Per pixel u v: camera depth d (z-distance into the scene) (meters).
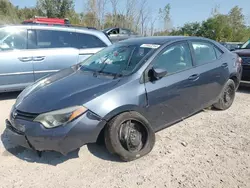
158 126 3.52
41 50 5.59
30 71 5.49
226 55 4.82
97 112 2.85
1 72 5.21
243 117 4.65
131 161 3.11
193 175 2.85
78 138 2.78
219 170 2.95
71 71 3.95
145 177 2.81
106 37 6.49
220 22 30.91
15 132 2.94
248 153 3.33
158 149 3.41
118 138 2.99
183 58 3.89
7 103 5.45
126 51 3.80
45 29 5.71
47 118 2.75
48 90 3.18
